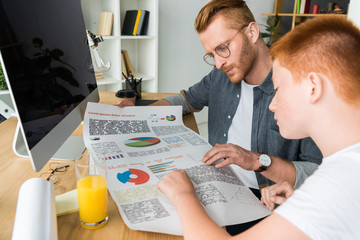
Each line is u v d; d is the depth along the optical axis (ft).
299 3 11.23
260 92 3.86
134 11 8.20
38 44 2.47
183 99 4.67
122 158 2.73
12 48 2.08
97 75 7.91
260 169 2.78
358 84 1.50
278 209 1.45
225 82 4.45
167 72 10.39
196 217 1.79
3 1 2.06
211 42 3.75
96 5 8.27
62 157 2.86
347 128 1.57
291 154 3.67
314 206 1.35
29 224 1.56
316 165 2.98
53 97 2.65
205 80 4.74
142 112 3.79
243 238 1.48
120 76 8.09
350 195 1.33
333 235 1.30
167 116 3.84
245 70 3.85
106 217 1.94
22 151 2.89
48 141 2.47
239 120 4.30
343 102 1.55
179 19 10.07
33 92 2.29
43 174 2.56
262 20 12.52
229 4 3.65
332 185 1.37
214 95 4.58
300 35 1.68
